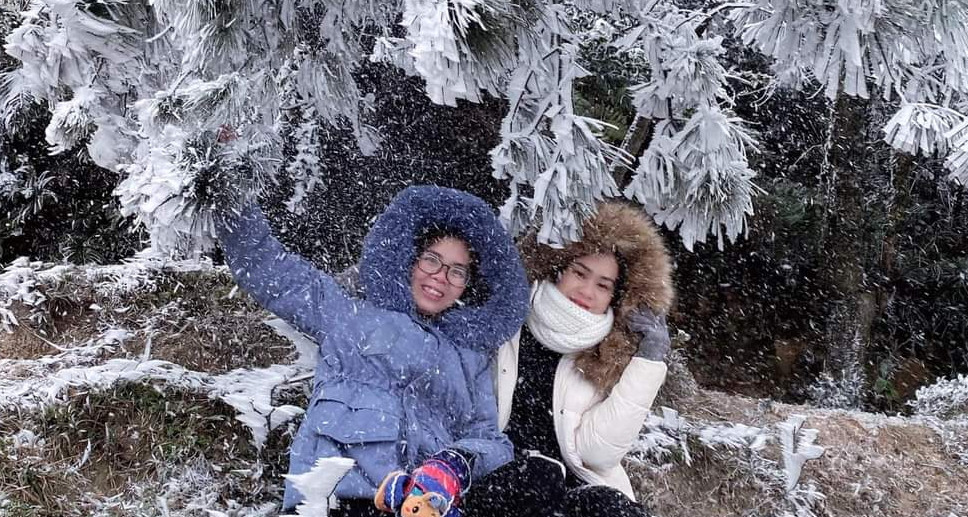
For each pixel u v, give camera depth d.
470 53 1.96
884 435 4.75
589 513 2.37
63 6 2.30
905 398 8.27
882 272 8.02
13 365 3.22
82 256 6.25
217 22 2.48
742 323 8.05
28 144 6.15
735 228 2.95
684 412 4.48
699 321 8.05
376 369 2.42
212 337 3.63
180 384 2.99
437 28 1.86
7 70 4.66
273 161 2.97
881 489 4.18
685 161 2.85
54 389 2.82
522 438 2.79
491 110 4.53
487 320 2.57
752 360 7.95
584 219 2.63
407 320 2.50
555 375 2.79
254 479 2.84
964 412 5.50
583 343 2.66
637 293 2.69
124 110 2.93
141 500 2.64
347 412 2.35
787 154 7.51
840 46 2.16
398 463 2.34
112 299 3.75
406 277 2.55
